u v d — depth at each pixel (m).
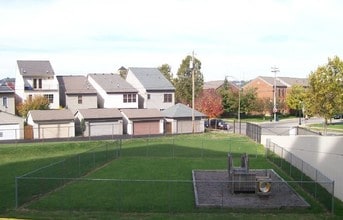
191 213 22.20
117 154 41.72
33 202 24.30
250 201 24.44
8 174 32.91
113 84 73.56
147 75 78.50
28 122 61.00
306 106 65.75
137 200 24.84
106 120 63.31
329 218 21.45
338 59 60.62
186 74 95.75
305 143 37.59
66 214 21.94
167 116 67.56
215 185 28.38
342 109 60.47
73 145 47.59
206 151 44.94
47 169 33.38
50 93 69.56
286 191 26.70
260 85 115.75
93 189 27.50
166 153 43.59
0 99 63.81
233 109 96.19
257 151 44.88
